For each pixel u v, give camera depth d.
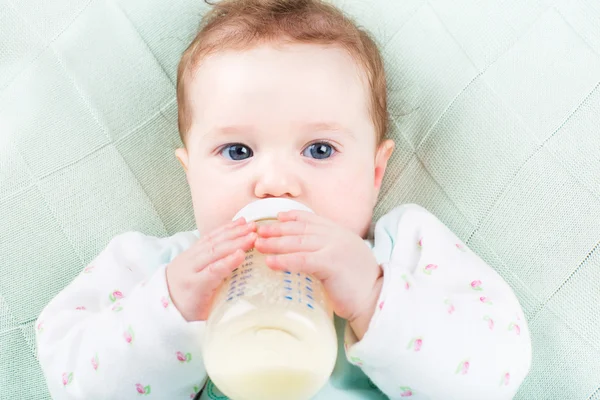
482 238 1.13
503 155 1.14
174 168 1.30
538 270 1.09
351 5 1.26
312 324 0.69
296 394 0.69
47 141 1.26
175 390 0.93
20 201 1.23
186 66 1.08
